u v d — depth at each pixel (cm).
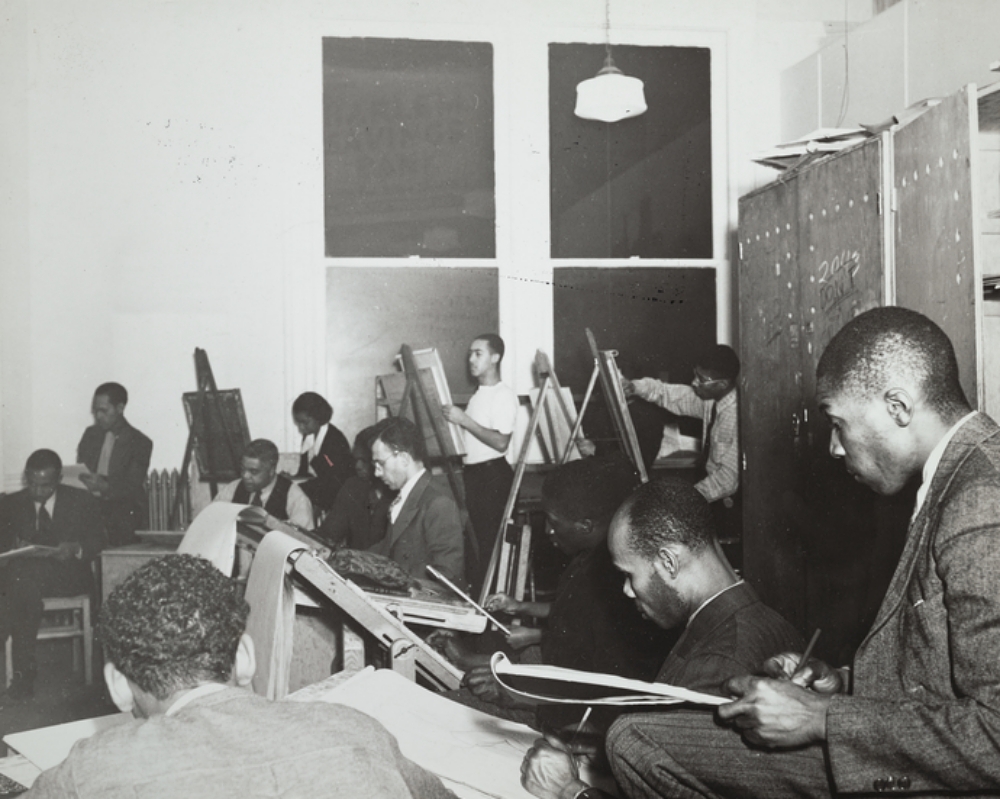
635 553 164
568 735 188
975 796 115
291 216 521
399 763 115
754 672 150
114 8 512
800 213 346
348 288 523
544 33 524
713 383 453
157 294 519
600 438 515
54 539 455
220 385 519
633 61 527
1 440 490
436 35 521
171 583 123
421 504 352
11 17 498
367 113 522
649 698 136
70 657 460
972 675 113
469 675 213
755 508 395
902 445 134
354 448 470
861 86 430
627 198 529
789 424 360
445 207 525
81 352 515
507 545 452
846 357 137
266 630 204
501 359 521
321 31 518
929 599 121
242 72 517
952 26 360
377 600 234
